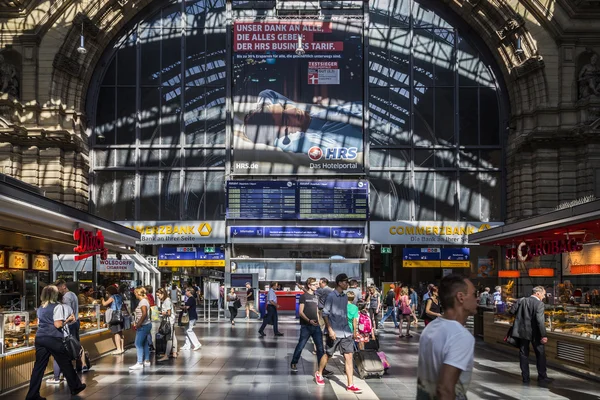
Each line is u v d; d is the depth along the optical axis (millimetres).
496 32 31641
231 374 12531
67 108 30766
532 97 31031
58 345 9641
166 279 37344
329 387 11117
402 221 31953
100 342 15258
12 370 10734
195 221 31766
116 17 31625
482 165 32750
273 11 32875
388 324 26781
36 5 30203
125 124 32469
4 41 30031
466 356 3617
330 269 31375
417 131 32812
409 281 33094
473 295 3945
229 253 31609
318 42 32031
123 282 29078
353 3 32844
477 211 32438
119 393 10461
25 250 20141
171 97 32719
